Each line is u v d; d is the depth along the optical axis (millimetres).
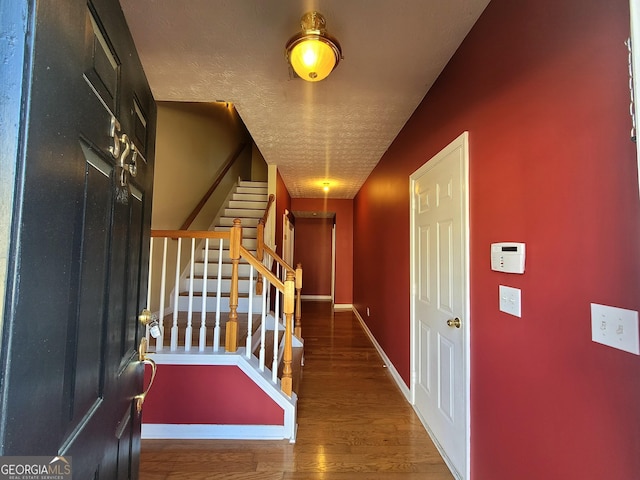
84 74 577
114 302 785
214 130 4918
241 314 3438
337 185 5359
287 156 3742
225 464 1774
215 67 1940
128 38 846
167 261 3359
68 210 531
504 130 1294
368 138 3115
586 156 895
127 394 916
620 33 795
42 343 466
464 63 1644
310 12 1450
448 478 1676
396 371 2963
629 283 768
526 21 1161
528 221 1144
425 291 2211
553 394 1010
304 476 1681
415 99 2303
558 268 998
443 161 1888
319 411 2375
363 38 1634
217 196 5031
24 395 425
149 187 1115
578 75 926
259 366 2119
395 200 3066
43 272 463
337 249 6719
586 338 891
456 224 1710
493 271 1358
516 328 1202
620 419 786
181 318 3057
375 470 1731
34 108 425
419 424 2199
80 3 559
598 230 854
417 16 1479
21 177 409
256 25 1571
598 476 844
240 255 2164
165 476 1673
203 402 2047
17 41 408
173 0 1411
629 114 771
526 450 1135
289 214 6133
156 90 2223
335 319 5656
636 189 752
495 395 1334
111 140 721
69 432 557
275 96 2285
